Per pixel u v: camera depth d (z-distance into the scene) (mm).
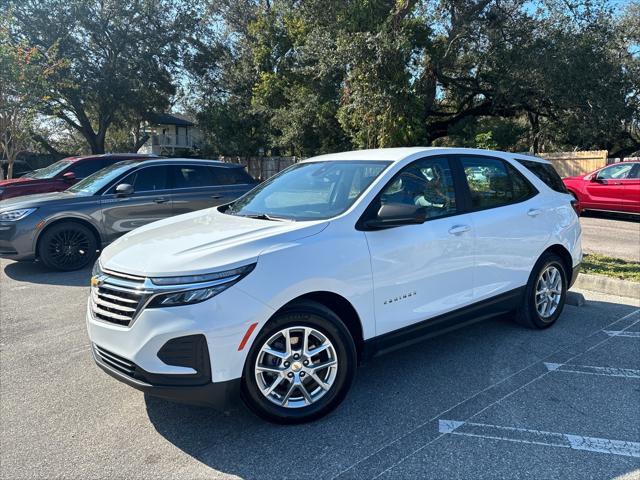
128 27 30547
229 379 2998
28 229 7453
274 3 28938
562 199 5305
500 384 3900
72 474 2826
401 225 3578
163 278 2957
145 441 3156
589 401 3625
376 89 15281
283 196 4266
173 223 4043
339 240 3432
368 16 16938
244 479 2777
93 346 3367
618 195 13656
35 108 16047
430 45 22203
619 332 5047
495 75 23781
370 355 3639
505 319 5465
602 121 22062
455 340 4840
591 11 21156
